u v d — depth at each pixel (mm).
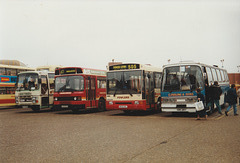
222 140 7590
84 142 7793
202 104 12477
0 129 10789
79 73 16969
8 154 6543
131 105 14859
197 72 13281
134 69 15047
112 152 6500
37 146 7391
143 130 9742
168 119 13109
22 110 22609
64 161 5797
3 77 21969
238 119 12320
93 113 17750
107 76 15805
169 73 13852
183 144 7195
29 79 18969
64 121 13195
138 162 5582
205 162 5461
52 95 19562
